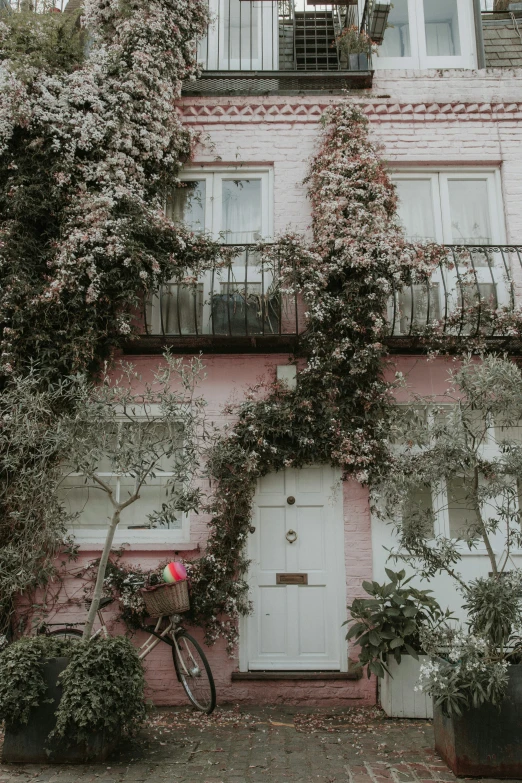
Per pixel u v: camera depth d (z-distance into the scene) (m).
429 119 7.72
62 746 4.35
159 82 7.23
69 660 4.48
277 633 6.46
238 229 7.63
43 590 6.27
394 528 6.54
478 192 7.75
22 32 7.26
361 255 6.52
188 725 5.41
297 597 6.53
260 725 5.44
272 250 6.69
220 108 7.74
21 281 6.23
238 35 8.46
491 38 8.27
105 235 6.39
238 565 6.36
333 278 6.80
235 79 7.89
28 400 5.54
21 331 6.20
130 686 4.47
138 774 4.20
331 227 6.81
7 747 4.36
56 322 6.30
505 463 4.75
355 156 7.17
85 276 6.40
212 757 4.57
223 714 5.78
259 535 6.66
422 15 8.34
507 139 7.68
